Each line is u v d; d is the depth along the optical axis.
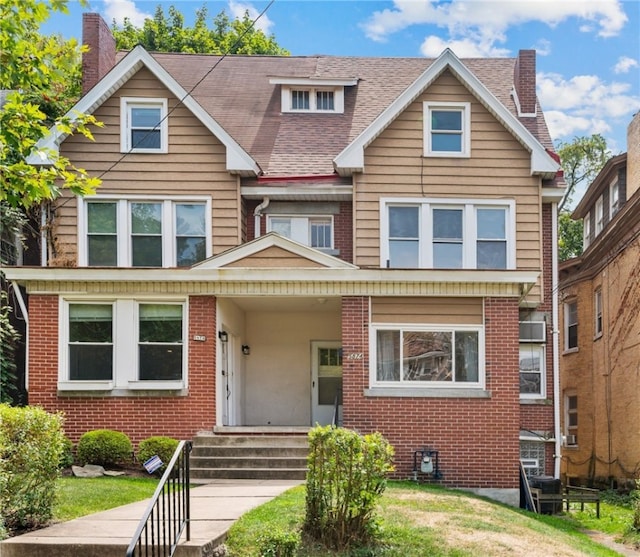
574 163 41.09
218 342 15.54
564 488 19.08
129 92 17.86
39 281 15.20
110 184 17.69
